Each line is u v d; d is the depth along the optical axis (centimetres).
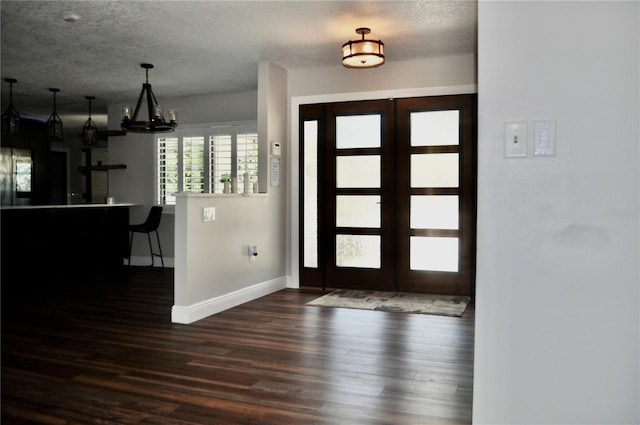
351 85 587
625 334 170
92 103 814
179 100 764
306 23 446
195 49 522
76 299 550
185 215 444
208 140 747
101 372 318
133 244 811
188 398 276
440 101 556
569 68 172
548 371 175
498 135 178
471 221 551
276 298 551
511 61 177
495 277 180
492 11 178
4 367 327
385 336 400
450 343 380
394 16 429
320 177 603
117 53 536
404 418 251
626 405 170
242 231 528
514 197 177
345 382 300
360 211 592
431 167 564
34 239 649
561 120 173
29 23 444
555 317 175
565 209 173
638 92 168
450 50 527
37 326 434
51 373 316
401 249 577
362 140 588
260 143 573
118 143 812
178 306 447
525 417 178
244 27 456
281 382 300
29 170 940
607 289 171
